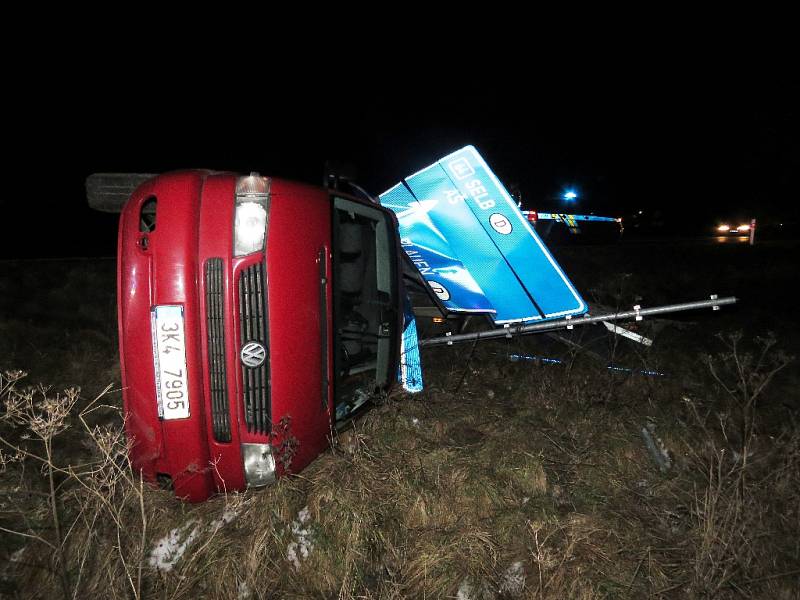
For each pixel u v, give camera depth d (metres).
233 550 3.08
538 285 5.39
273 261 3.11
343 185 4.98
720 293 9.38
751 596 2.84
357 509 3.25
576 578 2.92
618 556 3.10
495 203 5.27
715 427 4.38
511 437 4.10
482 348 6.11
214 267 3.09
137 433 3.16
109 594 2.89
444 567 3.04
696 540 3.13
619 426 4.29
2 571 3.19
